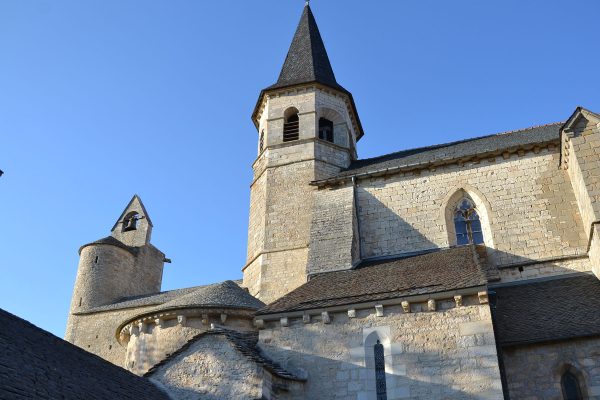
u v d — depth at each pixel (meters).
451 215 21.19
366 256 20.92
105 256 37.59
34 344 11.38
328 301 14.57
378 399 12.80
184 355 13.88
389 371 12.93
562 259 18.36
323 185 23.41
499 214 20.23
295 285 21.95
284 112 27.88
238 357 13.25
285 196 24.72
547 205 19.77
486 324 12.77
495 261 19.23
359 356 13.38
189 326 18.28
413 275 15.52
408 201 21.78
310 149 25.94
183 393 13.16
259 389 12.47
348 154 26.91
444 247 20.27
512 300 16.59
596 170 17.17
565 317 14.51
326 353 13.68
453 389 12.29
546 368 13.44
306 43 32.00
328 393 13.17
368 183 22.83
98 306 35.19
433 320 13.24
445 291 13.27
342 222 21.12
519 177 20.72
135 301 34.03
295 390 13.29
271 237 23.66
